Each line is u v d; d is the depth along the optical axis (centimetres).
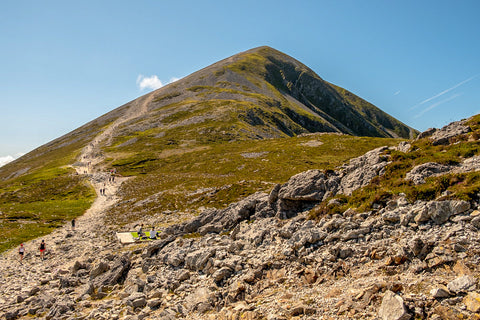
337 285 1362
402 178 1934
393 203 1695
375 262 1412
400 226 1529
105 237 4122
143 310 1688
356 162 2505
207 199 5366
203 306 1542
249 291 1538
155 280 2002
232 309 1424
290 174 7550
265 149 11162
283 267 1611
